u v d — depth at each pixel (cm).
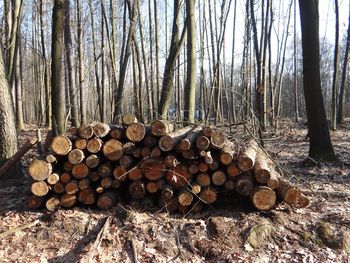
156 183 568
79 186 561
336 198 648
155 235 512
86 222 535
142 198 579
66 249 492
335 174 817
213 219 539
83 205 582
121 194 606
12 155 726
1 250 482
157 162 561
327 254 486
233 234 513
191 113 887
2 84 719
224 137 551
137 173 568
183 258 480
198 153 559
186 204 557
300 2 909
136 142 572
